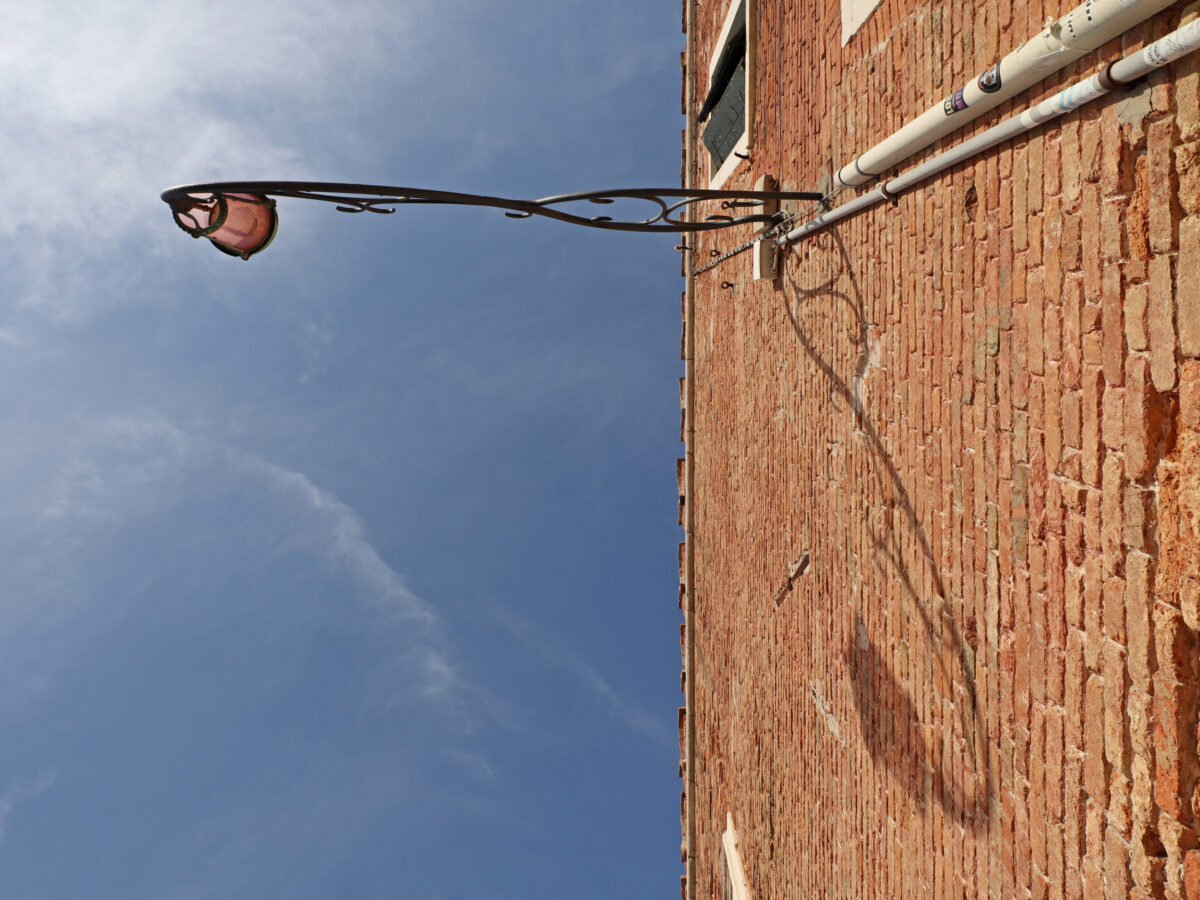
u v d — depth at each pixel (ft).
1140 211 6.97
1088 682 7.96
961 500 10.49
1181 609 6.70
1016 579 9.24
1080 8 7.07
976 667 10.25
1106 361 7.50
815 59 15.31
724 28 22.52
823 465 16.05
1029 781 9.09
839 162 14.07
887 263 12.55
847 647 15.03
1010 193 9.04
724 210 24.54
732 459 24.56
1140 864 7.24
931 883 11.63
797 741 18.33
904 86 11.39
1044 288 8.45
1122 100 7.11
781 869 19.65
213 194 11.36
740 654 23.75
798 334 17.42
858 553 14.29
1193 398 6.51
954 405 10.59
